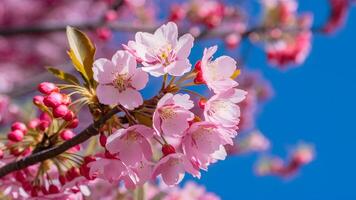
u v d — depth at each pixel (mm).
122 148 458
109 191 659
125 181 473
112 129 466
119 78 455
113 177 463
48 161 523
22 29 1146
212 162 476
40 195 513
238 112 460
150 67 453
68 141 475
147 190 697
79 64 479
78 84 491
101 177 480
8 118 880
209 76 454
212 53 454
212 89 451
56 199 508
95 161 462
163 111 449
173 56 457
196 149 456
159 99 457
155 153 525
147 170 467
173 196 782
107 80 454
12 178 529
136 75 455
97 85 476
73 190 510
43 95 494
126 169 462
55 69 489
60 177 510
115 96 452
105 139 462
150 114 457
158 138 467
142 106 458
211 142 454
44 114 520
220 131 454
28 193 522
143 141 460
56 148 481
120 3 1188
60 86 474
